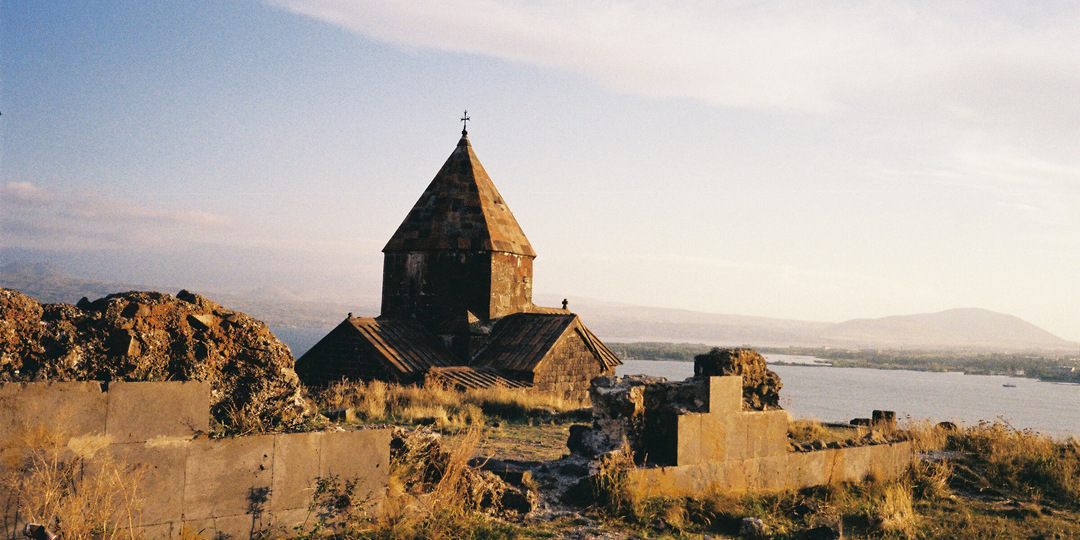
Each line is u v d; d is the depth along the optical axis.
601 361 33.09
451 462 9.59
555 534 9.23
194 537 7.53
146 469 7.29
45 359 7.95
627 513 10.23
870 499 12.46
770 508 11.48
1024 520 11.56
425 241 31.72
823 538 9.62
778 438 12.84
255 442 8.02
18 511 6.57
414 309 31.77
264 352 9.83
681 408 11.66
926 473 14.40
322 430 8.70
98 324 8.37
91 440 6.99
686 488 11.34
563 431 18.84
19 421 6.64
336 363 29.44
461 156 34.12
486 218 32.44
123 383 7.21
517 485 10.62
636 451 11.61
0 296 7.72
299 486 8.29
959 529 10.70
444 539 8.43
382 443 9.00
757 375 13.05
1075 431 79.75
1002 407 126.00
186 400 7.59
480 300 31.67
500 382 28.81
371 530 8.52
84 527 6.77
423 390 24.09
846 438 15.16
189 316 9.19
